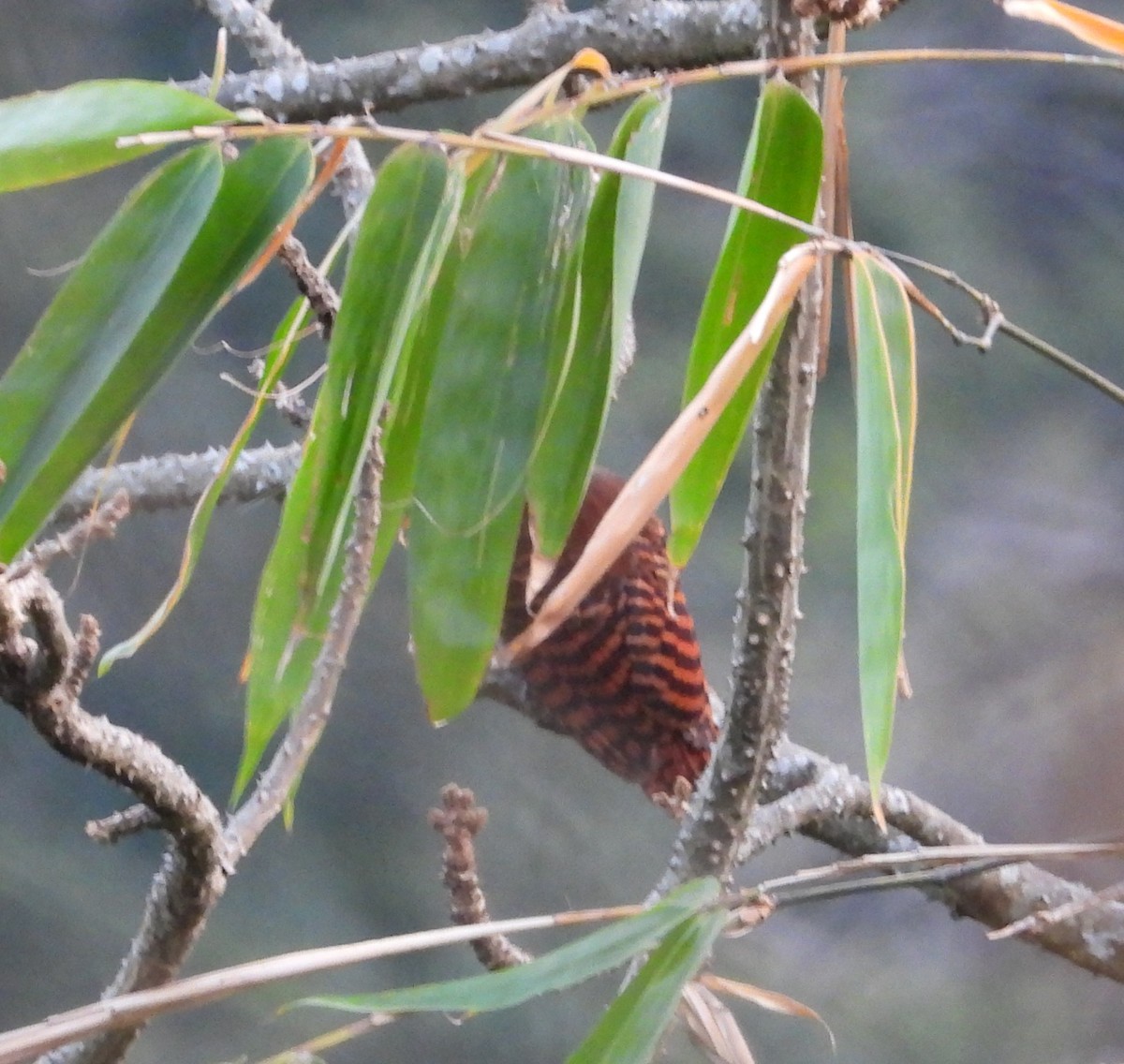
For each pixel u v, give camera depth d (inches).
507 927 127.3
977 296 126.6
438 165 125.7
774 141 128.0
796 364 129.5
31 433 125.3
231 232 126.3
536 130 127.0
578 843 287.1
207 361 281.3
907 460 126.8
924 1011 292.4
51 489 125.8
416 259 125.8
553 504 127.6
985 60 126.8
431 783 285.3
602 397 127.6
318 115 150.3
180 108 125.2
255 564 285.9
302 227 278.2
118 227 125.6
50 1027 124.6
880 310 126.4
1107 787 299.9
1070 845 128.4
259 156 126.3
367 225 125.9
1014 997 291.9
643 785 168.1
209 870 131.7
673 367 293.3
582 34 146.7
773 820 142.1
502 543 127.3
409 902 275.7
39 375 125.4
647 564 169.2
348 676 287.1
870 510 126.8
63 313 125.5
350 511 130.8
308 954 126.0
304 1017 259.4
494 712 289.4
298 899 272.7
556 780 290.0
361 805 282.0
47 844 271.9
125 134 124.9
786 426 130.0
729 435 130.3
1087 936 144.9
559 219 126.8
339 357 126.1
